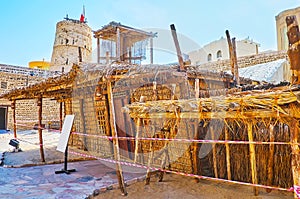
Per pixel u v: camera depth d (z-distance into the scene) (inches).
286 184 141.9
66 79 188.7
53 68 811.4
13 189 157.3
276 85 207.3
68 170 204.5
